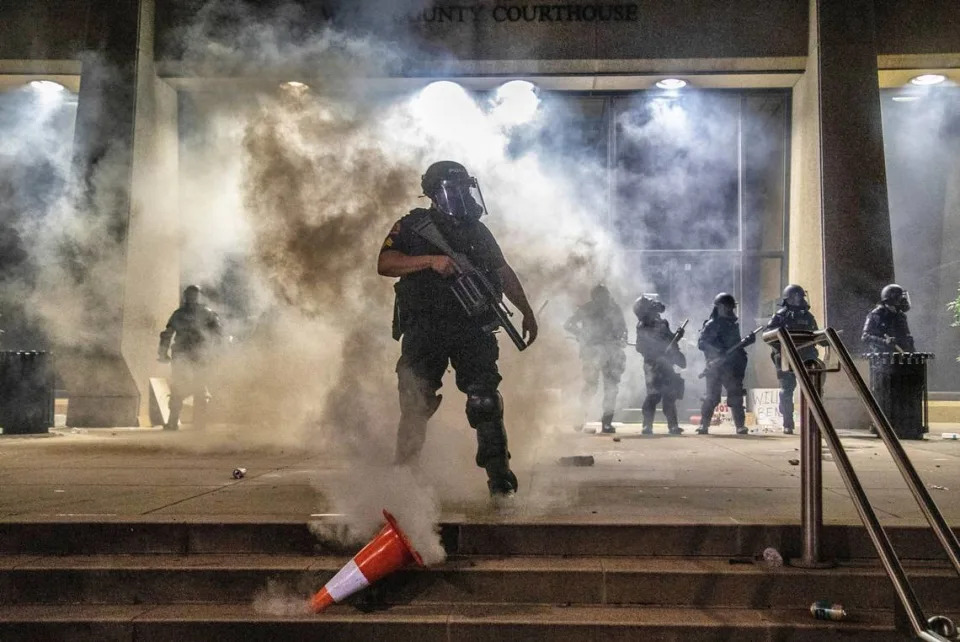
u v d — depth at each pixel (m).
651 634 3.71
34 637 3.79
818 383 4.31
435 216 5.18
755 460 7.81
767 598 3.97
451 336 5.05
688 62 14.27
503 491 4.92
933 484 6.03
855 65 13.44
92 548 4.36
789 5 14.08
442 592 4.04
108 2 13.88
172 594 4.08
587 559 4.26
